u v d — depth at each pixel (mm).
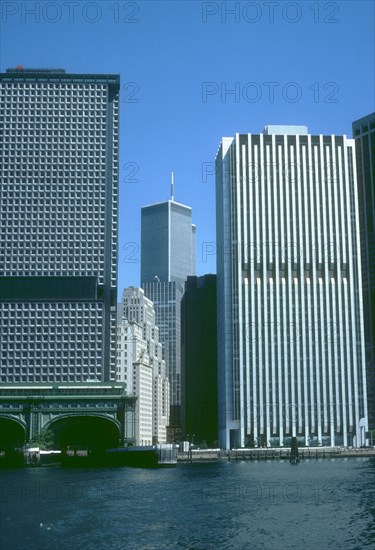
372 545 82188
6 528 93000
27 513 105875
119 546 82062
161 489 142875
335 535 88188
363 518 100875
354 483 154125
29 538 86500
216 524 96500
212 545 82562
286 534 88938
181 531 91125
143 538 86562
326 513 106125
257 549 80438
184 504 117188
